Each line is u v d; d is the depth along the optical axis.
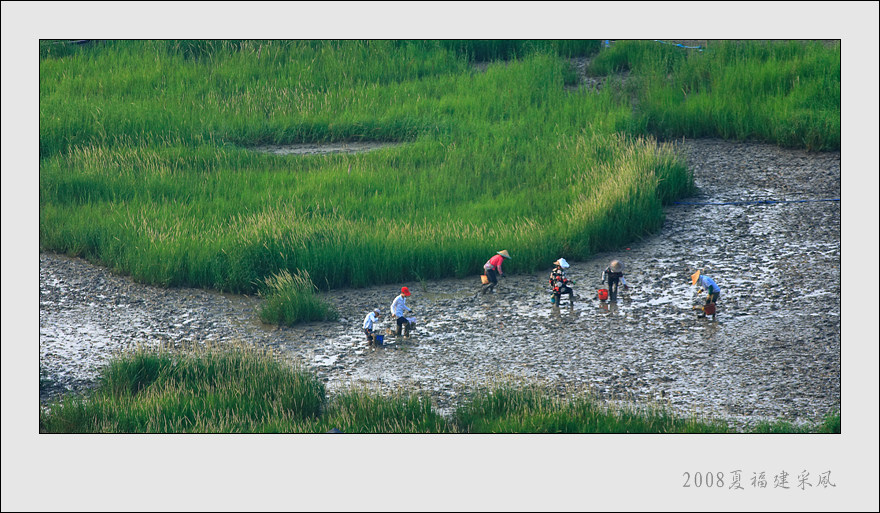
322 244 71.19
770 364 53.34
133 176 87.50
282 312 63.91
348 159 95.31
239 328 63.00
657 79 108.31
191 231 74.44
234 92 114.31
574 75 117.12
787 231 75.62
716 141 98.94
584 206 76.94
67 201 82.50
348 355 58.16
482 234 73.88
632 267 71.50
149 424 46.12
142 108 106.19
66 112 101.44
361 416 47.53
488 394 49.12
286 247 70.44
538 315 63.34
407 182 87.44
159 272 70.50
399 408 48.03
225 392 50.19
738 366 53.41
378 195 84.50
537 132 99.88
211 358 54.38
